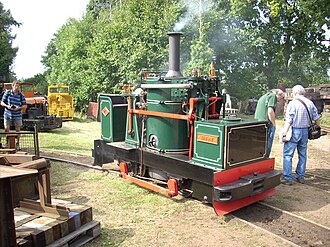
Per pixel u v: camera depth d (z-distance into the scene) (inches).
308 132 255.9
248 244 164.1
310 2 751.1
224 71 743.7
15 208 164.9
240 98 756.6
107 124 275.3
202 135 201.3
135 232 175.3
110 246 160.4
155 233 174.6
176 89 221.8
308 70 1144.8
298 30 826.2
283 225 188.2
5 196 128.6
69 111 682.8
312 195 233.6
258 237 171.3
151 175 240.2
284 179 263.9
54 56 1050.1
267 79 842.2
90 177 266.8
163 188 219.0
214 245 163.0
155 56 656.4
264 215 201.5
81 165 299.3
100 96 283.0
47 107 642.2
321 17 761.6
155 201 217.8
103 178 264.7
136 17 716.0
